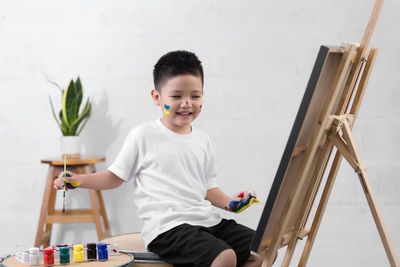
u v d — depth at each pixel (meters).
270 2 2.21
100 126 2.23
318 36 2.21
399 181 2.25
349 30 2.21
